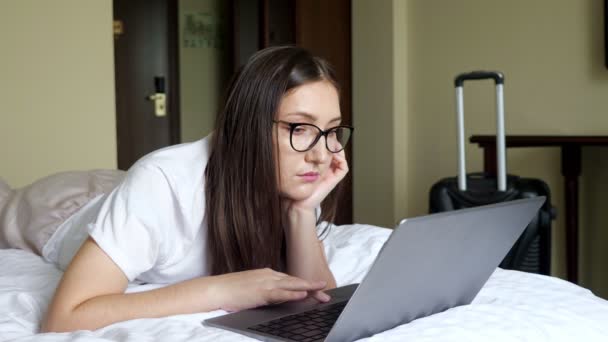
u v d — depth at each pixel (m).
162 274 1.24
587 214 3.48
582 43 3.55
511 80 3.85
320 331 0.92
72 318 1.00
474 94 4.02
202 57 5.02
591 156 3.46
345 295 1.17
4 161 3.06
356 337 0.91
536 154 3.69
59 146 3.18
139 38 4.77
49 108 3.15
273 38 4.62
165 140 4.88
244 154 1.16
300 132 1.15
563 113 3.64
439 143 4.22
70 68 3.20
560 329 1.01
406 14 4.36
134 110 4.77
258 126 1.14
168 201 1.14
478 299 1.17
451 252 0.94
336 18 4.56
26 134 3.11
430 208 2.99
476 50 4.01
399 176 4.36
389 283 0.87
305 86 1.13
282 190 1.18
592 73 3.52
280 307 1.07
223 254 1.20
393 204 4.35
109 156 3.31
